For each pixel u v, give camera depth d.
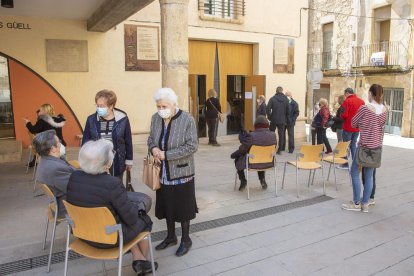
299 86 12.50
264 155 5.49
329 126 9.02
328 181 6.47
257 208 4.98
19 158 7.92
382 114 4.56
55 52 8.82
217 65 11.21
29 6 7.58
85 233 2.73
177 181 3.48
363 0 17.80
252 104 11.21
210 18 10.52
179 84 4.80
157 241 3.92
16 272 3.30
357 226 4.36
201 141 10.91
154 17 9.73
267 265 3.43
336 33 19.52
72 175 2.79
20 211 4.83
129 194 3.31
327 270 3.35
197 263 3.45
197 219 4.56
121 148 3.82
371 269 3.37
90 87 9.24
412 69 15.61
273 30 11.70
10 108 9.07
